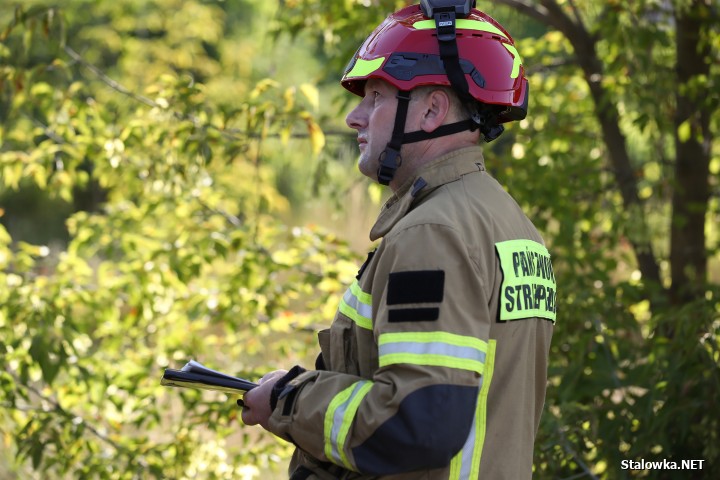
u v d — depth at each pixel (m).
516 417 3.51
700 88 7.86
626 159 8.77
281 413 3.46
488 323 3.29
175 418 8.65
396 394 3.13
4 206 24.03
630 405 6.53
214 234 7.78
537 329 3.65
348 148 8.88
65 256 8.10
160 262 7.91
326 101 19.86
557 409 7.08
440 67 3.60
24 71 7.64
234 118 7.48
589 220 8.41
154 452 7.33
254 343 8.29
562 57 9.63
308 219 18.98
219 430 7.47
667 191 8.55
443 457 3.13
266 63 20.86
